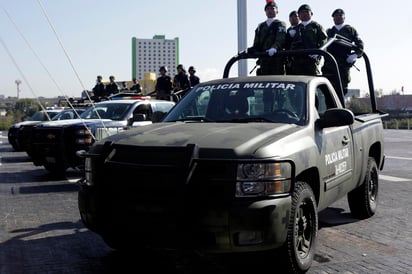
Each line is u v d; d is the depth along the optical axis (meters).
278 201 4.00
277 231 3.98
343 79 9.36
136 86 20.11
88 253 5.40
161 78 16.38
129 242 4.23
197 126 4.85
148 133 4.65
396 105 74.50
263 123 4.92
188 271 4.85
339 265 4.98
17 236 6.09
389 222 6.89
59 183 10.45
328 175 5.16
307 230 4.67
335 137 5.48
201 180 3.98
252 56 7.11
